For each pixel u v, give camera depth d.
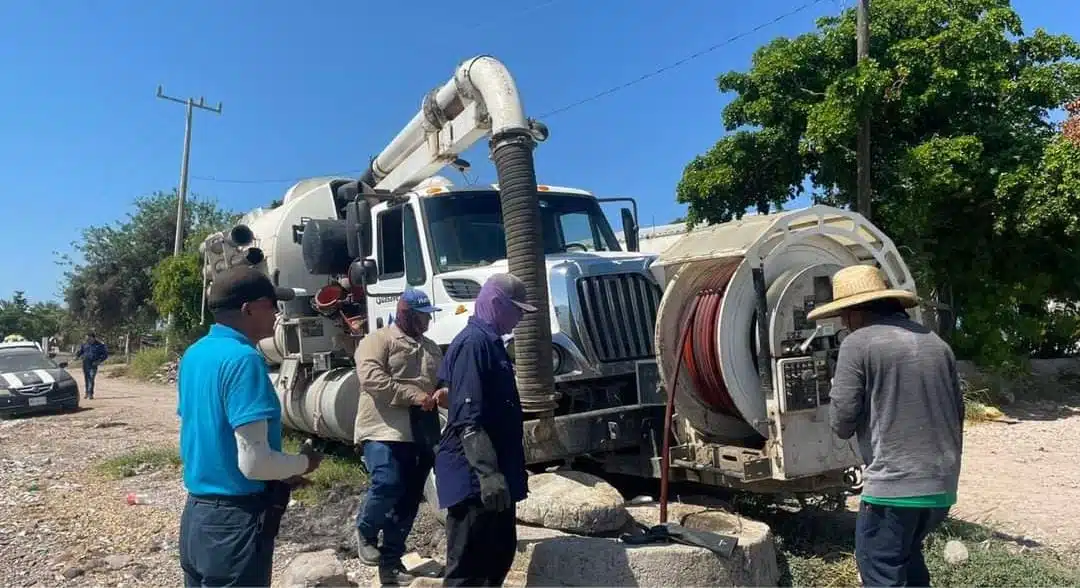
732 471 5.41
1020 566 5.41
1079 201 12.50
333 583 5.12
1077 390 14.79
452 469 4.17
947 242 14.44
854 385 3.97
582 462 6.59
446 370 4.18
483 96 6.70
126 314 40.81
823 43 14.17
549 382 5.71
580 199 8.34
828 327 5.37
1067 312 15.95
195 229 40.53
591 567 4.64
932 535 5.99
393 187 9.15
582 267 6.64
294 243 10.72
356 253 8.10
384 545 5.15
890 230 13.80
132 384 26.38
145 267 40.47
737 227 5.68
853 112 12.80
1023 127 14.10
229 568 3.28
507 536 4.21
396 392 5.15
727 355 5.36
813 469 5.34
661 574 4.55
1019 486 8.23
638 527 5.22
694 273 5.91
